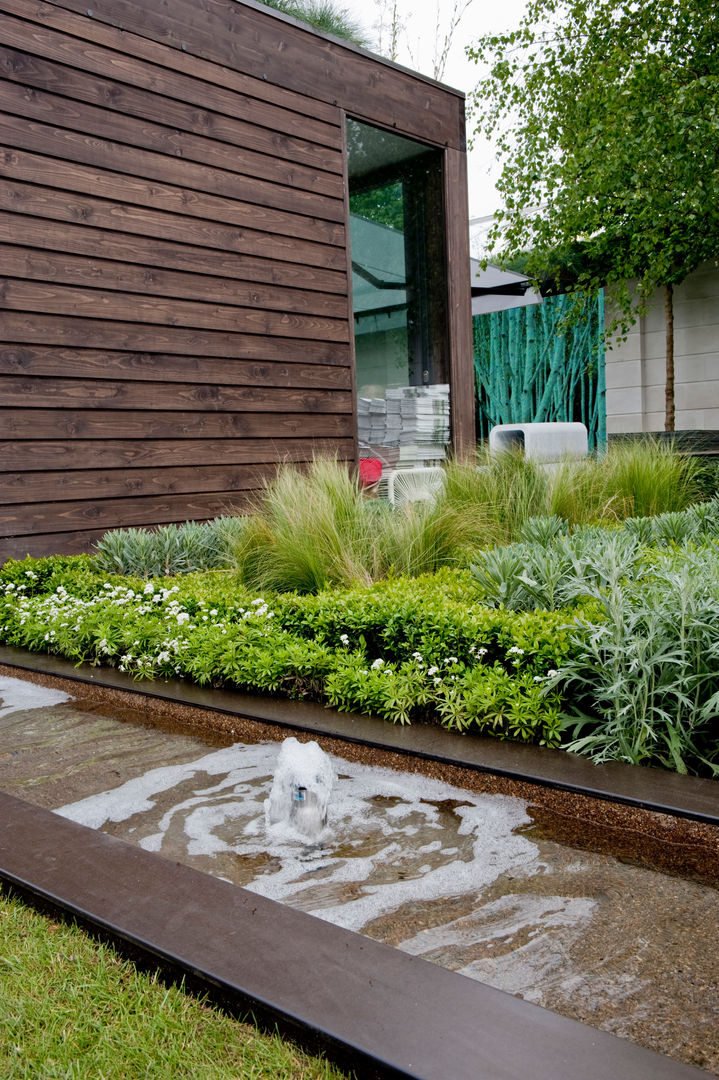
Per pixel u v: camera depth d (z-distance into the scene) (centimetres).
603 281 1204
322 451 702
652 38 973
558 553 382
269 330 659
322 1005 136
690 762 256
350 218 732
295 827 222
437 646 320
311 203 686
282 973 146
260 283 653
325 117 694
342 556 446
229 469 635
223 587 448
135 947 159
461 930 174
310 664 329
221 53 620
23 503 523
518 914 180
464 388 822
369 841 220
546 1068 121
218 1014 145
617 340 1162
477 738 280
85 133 544
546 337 1295
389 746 274
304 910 183
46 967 160
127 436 573
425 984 142
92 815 240
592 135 966
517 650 294
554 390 1298
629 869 202
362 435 748
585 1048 125
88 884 181
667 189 902
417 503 517
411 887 194
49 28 525
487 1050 125
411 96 767
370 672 318
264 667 335
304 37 678
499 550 398
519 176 1111
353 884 196
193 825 232
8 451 514
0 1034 140
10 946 168
